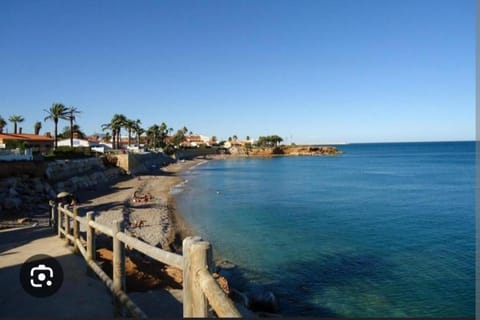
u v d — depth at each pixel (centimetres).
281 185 5947
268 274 1678
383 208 3666
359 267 1784
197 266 263
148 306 683
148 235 2286
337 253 2028
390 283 1562
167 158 11925
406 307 1330
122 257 546
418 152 19412
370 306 1338
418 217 3178
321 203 4028
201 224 2852
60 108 6341
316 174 8075
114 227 550
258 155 17712
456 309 1316
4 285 743
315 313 1278
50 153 5031
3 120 8619
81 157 5581
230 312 197
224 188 5525
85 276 783
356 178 7056
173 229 2591
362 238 2388
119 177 6341
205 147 17812
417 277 1638
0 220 2227
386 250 2091
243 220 3031
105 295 677
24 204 2822
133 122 10544
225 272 1644
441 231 2609
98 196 4066
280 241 2298
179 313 648
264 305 1273
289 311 1289
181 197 4469
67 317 582
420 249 2116
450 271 1714
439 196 4531
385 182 6284
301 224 2864
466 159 12800
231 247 2150
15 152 3688
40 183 3400
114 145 9650
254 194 4828
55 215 1437
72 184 4278
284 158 15875
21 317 586
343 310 1306
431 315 1270
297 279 1612
